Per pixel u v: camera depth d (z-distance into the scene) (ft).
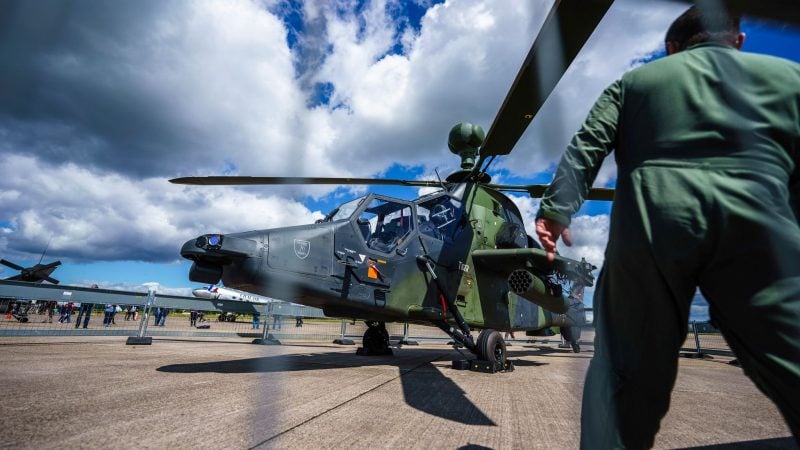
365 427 6.60
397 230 16.51
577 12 7.63
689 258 3.30
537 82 11.30
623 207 3.81
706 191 3.30
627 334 3.73
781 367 3.04
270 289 12.46
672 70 3.84
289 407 7.68
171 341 24.38
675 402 10.27
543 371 15.88
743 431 7.43
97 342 21.44
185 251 11.61
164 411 6.91
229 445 5.36
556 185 3.94
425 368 14.87
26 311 47.88
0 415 6.18
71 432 5.58
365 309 14.61
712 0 3.36
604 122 4.03
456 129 21.07
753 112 3.43
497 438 6.35
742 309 3.19
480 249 19.10
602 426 3.83
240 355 15.83
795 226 3.19
